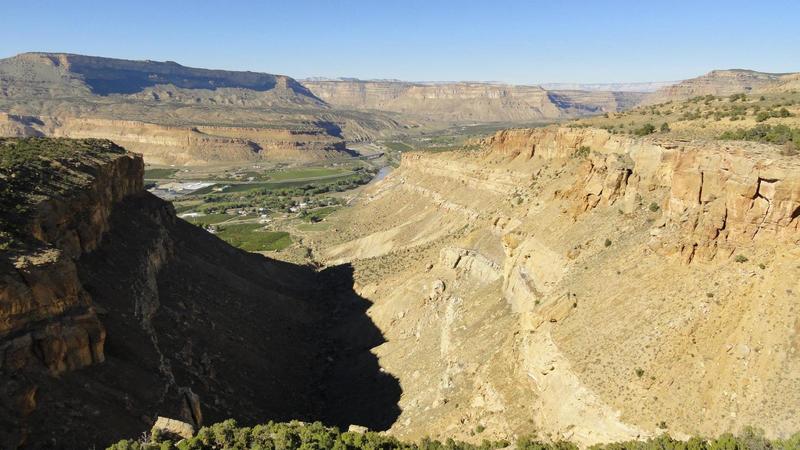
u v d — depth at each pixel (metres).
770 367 47.88
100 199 85.12
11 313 50.22
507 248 90.75
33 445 45.47
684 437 47.75
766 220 53.22
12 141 100.38
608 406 52.50
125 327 66.00
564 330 62.16
